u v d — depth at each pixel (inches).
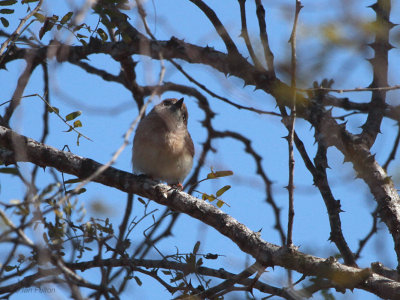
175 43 404.5
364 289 298.8
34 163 367.9
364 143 373.7
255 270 310.8
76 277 255.8
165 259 335.9
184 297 313.0
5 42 359.9
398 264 330.3
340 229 333.7
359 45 252.4
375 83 388.5
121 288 332.2
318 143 369.7
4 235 229.6
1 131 366.3
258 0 346.6
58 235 299.4
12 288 301.9
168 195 355.9
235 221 339.9
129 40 389.4
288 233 307.3
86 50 431.8
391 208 347.6
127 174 368.5
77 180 337.7
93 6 359.6
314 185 350.0
